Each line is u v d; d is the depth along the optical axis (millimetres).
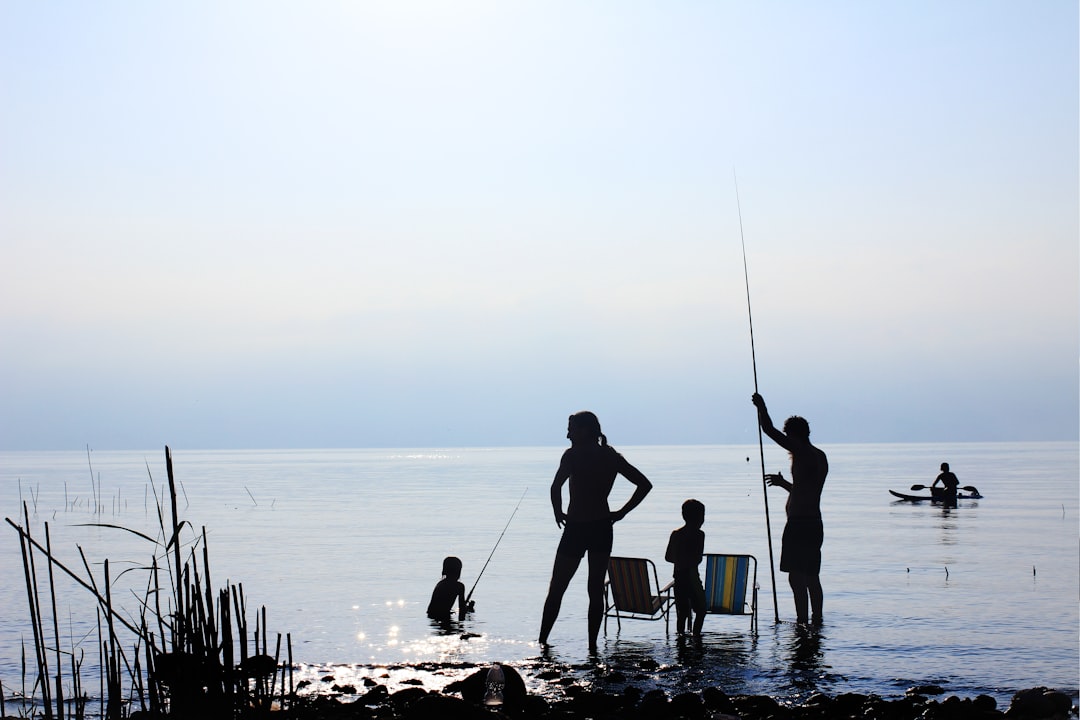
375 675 8164
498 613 11773
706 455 147875
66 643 9711
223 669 5348
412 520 27703
